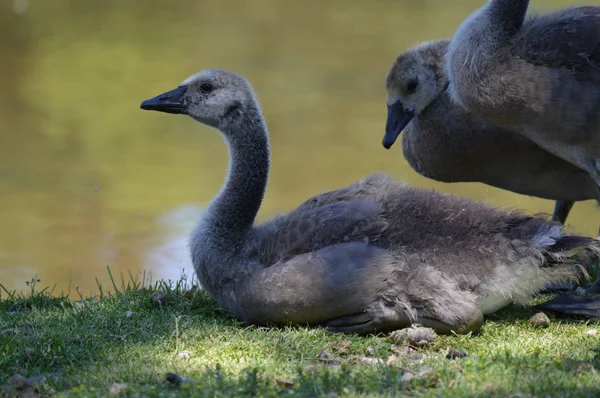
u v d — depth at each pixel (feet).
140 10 131.75
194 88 38.55
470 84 39.32
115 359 32.40
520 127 39.14
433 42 45.78
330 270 33.47
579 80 37.58
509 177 44.32
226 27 121.80
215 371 30.37
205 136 91.81
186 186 77.05
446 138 44.24
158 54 109.09
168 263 61.82
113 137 89.66
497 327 34.86
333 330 34.45
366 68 103.45
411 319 33.63
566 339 33.35
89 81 100.94
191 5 135.13
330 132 87.61
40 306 39.27
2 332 34.94
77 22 124.06
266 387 28.78
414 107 45.32
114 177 78.33
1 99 96.73
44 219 69.82
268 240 35.63
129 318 36.19
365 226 34.30
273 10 131.75
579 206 73.97
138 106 94.99
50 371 31.86
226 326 35.35
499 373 29.09
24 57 108.58
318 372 30.14
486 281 34.04
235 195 36.96
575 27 38.09
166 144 88.74
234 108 37.83
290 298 33.94
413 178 77.46
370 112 92.43
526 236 34.37
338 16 126.62
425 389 28.35
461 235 34.37
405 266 33.58
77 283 58.59
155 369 31.24
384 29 118.01
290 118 90.63
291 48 111.45
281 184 76.54
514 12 39.09
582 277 39.70
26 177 79.15
